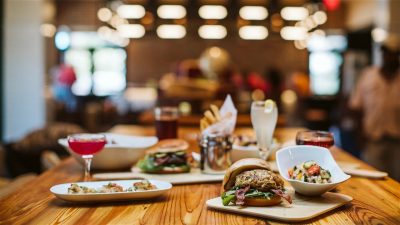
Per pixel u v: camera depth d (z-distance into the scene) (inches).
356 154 173.6
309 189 47.5
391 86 144.3
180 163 62.3
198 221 41.7
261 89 181.9
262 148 61.1
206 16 302.7
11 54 227.0
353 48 293.0
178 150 62.3
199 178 58.3
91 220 42.1
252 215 42.9
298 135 59.6
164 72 381.4
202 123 68.8
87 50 370.6
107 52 373.7
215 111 68.6
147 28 312.0
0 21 224.4
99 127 288.0
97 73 374.3
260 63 379.6
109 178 59.4
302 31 319.6
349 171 62.0
